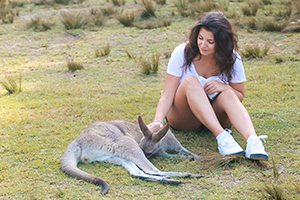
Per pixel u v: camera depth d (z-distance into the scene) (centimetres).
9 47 840
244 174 288
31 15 1112
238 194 260
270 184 269
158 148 333
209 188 272
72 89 564
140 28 916
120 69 668
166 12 1014
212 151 339
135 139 351
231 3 1022
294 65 573
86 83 598
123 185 280
